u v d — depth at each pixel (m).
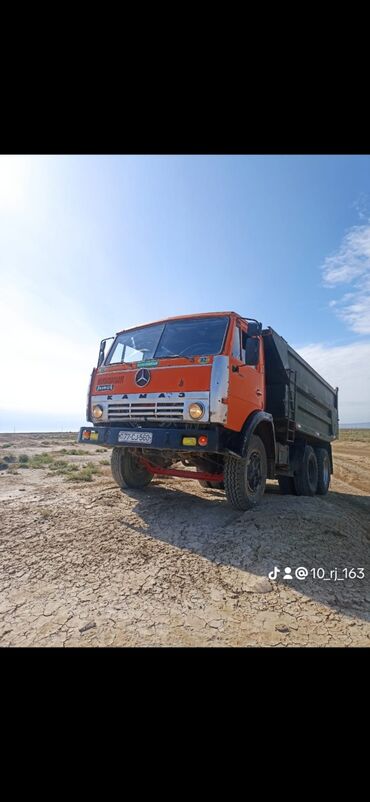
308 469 7.52
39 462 11.98
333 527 4.54
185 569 3.27
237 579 3.07
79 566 3.32
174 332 5.30
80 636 2.21
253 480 5.19
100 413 5.23
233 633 2.28
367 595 2.87
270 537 3.92
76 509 5.24
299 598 2.77
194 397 4.29
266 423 5.61
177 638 2.21
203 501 5.80
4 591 2.84
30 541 3.96
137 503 5.56
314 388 8.48
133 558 3.51
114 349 5.98
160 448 4.42
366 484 11.43
